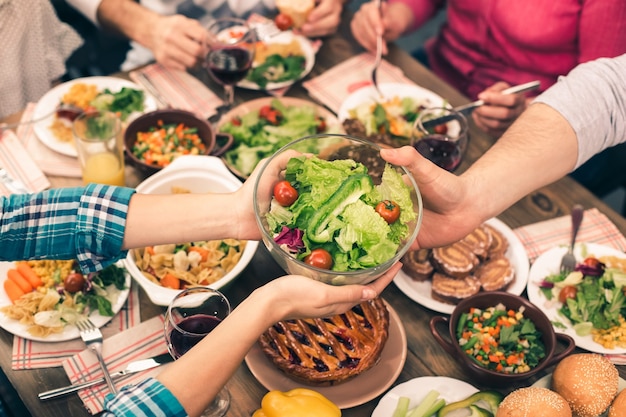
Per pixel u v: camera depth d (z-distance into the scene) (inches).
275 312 47.6
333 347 55.3
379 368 56.6
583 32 88.4
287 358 55.0
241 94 82.0
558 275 64.2
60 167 72.2
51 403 54.4
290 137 72.9
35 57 93.0
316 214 47.3
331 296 47.0
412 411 54.1
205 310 54.4
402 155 52.0
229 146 71.9
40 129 74.7
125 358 57.3
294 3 86.1
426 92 82.9
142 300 61.7
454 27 100.8
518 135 63.0
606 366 54.0
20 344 57.7
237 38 82.0
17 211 54.5
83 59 116.5
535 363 56.7
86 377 55.8
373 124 76.2
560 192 73.5
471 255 63.3
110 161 67.8
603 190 102.8
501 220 70.3
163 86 82.1
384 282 51.3
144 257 61.3
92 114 71.0
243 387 56.2
